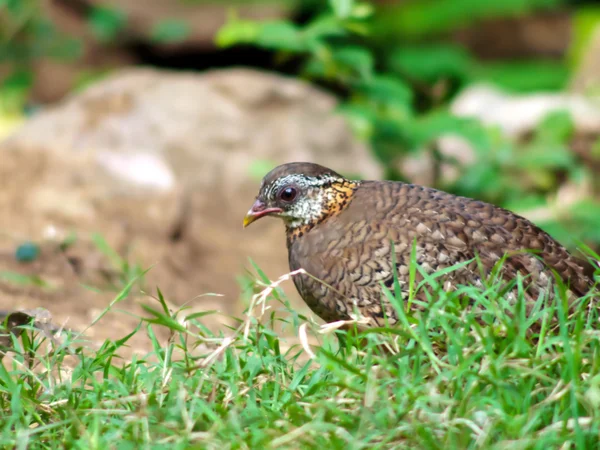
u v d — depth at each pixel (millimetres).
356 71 13445
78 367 6176
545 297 6766
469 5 21734
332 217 7363
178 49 20438
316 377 5828
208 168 14062
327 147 14742
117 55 20812
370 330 5809
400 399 5473
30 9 20312
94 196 12305
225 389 5965
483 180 14188
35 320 6996
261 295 6551
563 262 7102
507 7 21859
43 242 10820
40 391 6230
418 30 21547
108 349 6465
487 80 20938
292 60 20000
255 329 6336
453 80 15914
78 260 10633
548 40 22516
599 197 15141
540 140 15609
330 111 15125
